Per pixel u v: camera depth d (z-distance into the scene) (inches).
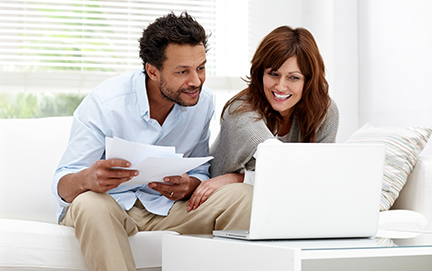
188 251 48.9
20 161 75.1
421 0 89.2
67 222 58.6
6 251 54.4
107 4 106.4
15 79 98.7
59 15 104.5
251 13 112.1
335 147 43.5
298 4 114.9
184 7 109.7
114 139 50.0
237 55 111.4
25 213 73.5
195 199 62.1
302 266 50.9
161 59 61.0
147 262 59.5
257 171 42.2
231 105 71.6
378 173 44.8
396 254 38.9
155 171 53.6
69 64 104.2
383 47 100.2
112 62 111.7
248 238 43.2
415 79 90.6
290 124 74.2
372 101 103.8
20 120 78.9
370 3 104.7
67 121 80.6
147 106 64.9
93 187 53.7
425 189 73.4
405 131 78.6
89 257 50.7
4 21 106.3
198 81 61.6
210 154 75.6
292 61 68.1
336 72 107.1
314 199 43.5
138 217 64.8
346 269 51.8
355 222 44.7
